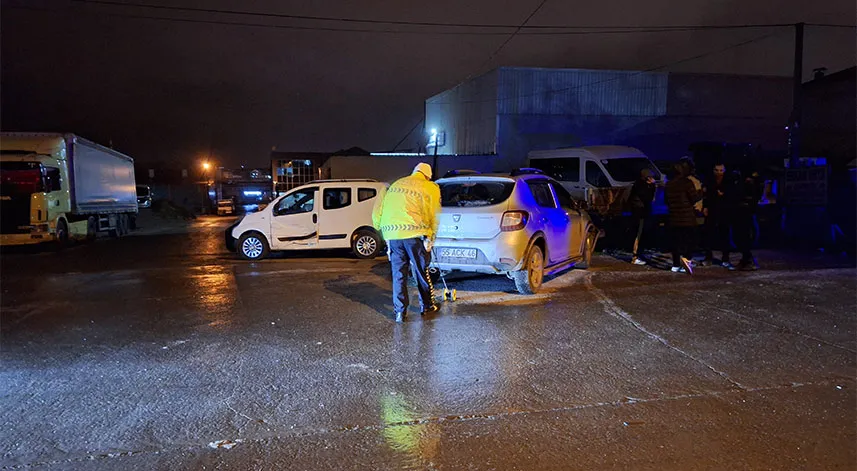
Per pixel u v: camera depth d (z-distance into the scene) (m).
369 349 5.11
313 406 3.86
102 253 14.04
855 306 6.61
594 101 27.91
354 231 11.72
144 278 9.37
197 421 3.64
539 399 3.96
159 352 5.10
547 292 7.49
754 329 5.66
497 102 27.20
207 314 6.57
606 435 3.42
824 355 4.88
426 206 6.02
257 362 4.79
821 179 12.23
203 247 15.22
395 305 6.06
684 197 8.75
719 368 4.57
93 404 3.92
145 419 3.67
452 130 33.50
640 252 10.95
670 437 3.40
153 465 3.09
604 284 8.03
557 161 14.57
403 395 4.04
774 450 3.24
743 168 14.59
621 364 4.66
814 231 12.52
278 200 11.77
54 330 5.92
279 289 8.10
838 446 3.29
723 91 28.81
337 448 3.27
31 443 3.35
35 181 14.41
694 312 6.36
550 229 7.66
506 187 7.29
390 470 3.02
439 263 7.25
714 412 3.75
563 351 5.00
